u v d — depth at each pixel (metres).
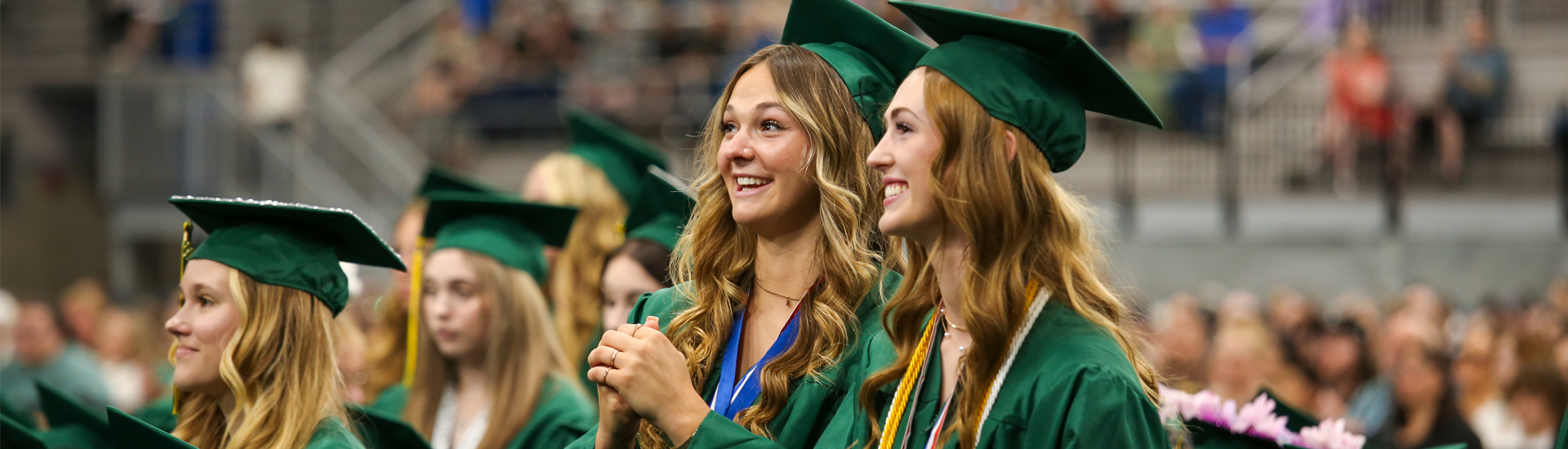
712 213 3.10
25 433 3.75
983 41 2.51
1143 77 13.84
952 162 2.43
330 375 3.51
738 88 3.03
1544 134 13.73
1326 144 13.30
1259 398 3.39
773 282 3.05
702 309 3.04
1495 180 13.33
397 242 5.73
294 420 3.37
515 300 4.70
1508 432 6.67
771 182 2.95
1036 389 2.39
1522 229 12.57
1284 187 13.46
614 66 15.23
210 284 3.42
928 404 2.61
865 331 2.96
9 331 10.77
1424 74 15.07
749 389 2.94
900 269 3.13
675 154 14.18
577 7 16.64
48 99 18.05
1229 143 13.11
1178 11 15.01
